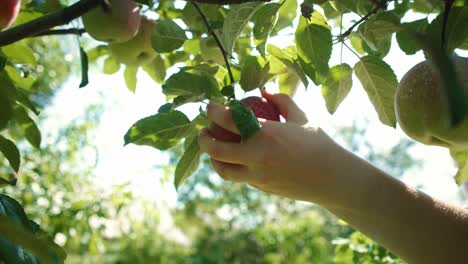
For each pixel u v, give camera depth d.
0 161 1.36
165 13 0.72
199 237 3.05
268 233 2.67
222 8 0.68
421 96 0.49
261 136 0.42
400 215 0.47
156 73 0.75
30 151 1.41
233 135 0.45
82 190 1.41
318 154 0.44
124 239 2.21
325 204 0.47
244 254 2.98
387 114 0.55
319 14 0.50
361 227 0.49
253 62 0.51
